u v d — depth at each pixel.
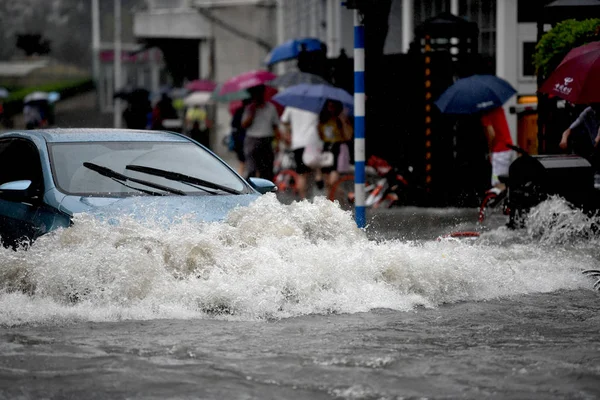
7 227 20.86
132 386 12.62
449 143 42.91
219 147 106.69
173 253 17.56
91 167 20.61
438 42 47.28
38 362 13.88
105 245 17.67
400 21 56.78
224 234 18.27
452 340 15.28
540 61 34.16
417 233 30.16
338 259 18.27
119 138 22.23
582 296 19.33
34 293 17.53
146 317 16.73
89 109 178.25
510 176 29.48
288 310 17.34
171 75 139.88
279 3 101.25
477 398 12.04
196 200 19.84
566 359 14.02
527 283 20.22
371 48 44.22
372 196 43.06
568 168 28.22
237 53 103.44
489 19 49.75
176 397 12.13
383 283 18.48
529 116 47.62
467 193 42.78
